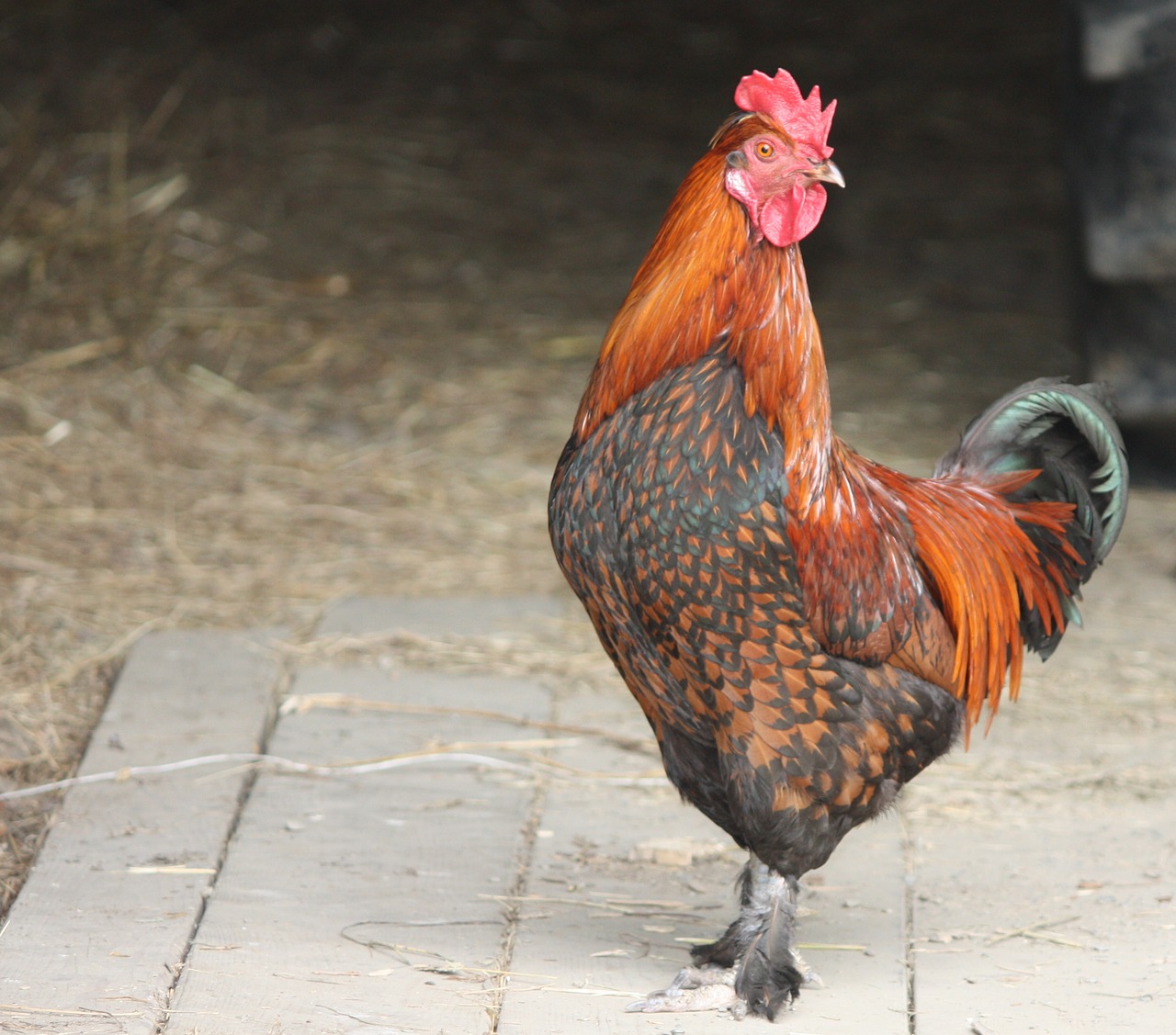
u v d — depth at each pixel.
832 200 15.10
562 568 4.85
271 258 13.18
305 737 7.04
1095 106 9.47
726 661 4.47
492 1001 4.91
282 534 9.53
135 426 10.64
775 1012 4.82
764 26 18.39
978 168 15.78
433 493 10.20
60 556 8.96
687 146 15.94
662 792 6.66
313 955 5.17
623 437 4.51
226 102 15.39
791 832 4.61
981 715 7.43
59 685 7.46
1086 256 9.69
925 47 18.03
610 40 17.92
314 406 11.28
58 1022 4.65
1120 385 9.98
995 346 12.64
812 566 4.47
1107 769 6.89
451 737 7.10
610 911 5.61
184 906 5.45
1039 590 5.35
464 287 13.26
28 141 13.88
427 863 5.91
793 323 4.48
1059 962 5.25
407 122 15.84
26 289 11.98
